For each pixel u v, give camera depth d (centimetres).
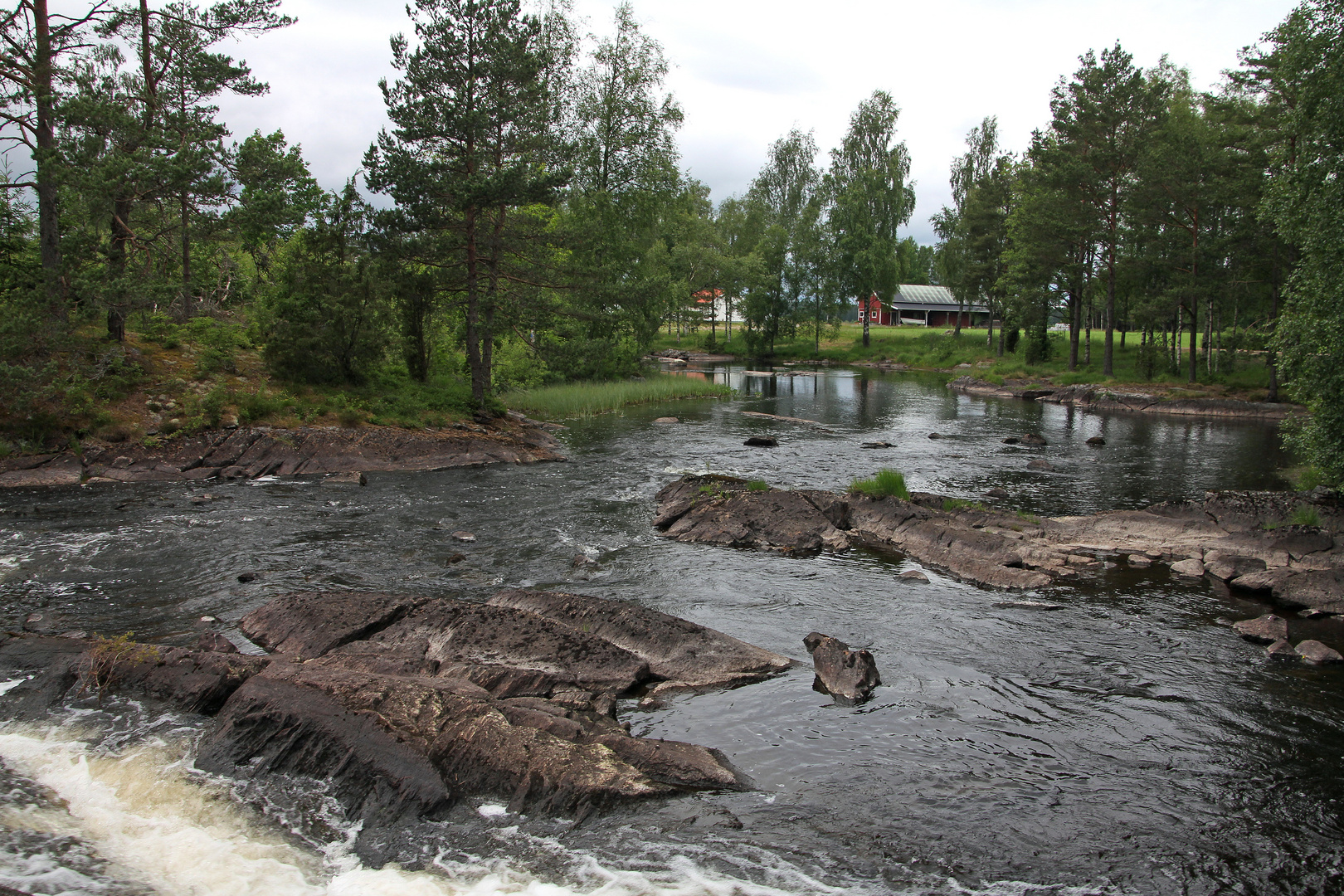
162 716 770
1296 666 961
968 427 3391
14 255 2334
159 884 548
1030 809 659
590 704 815
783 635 1053
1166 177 4134
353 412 2364
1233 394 4141
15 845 578
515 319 3055
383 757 659
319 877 559
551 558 1375
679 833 608
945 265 7925
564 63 4056
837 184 7894
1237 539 1427
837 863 579
